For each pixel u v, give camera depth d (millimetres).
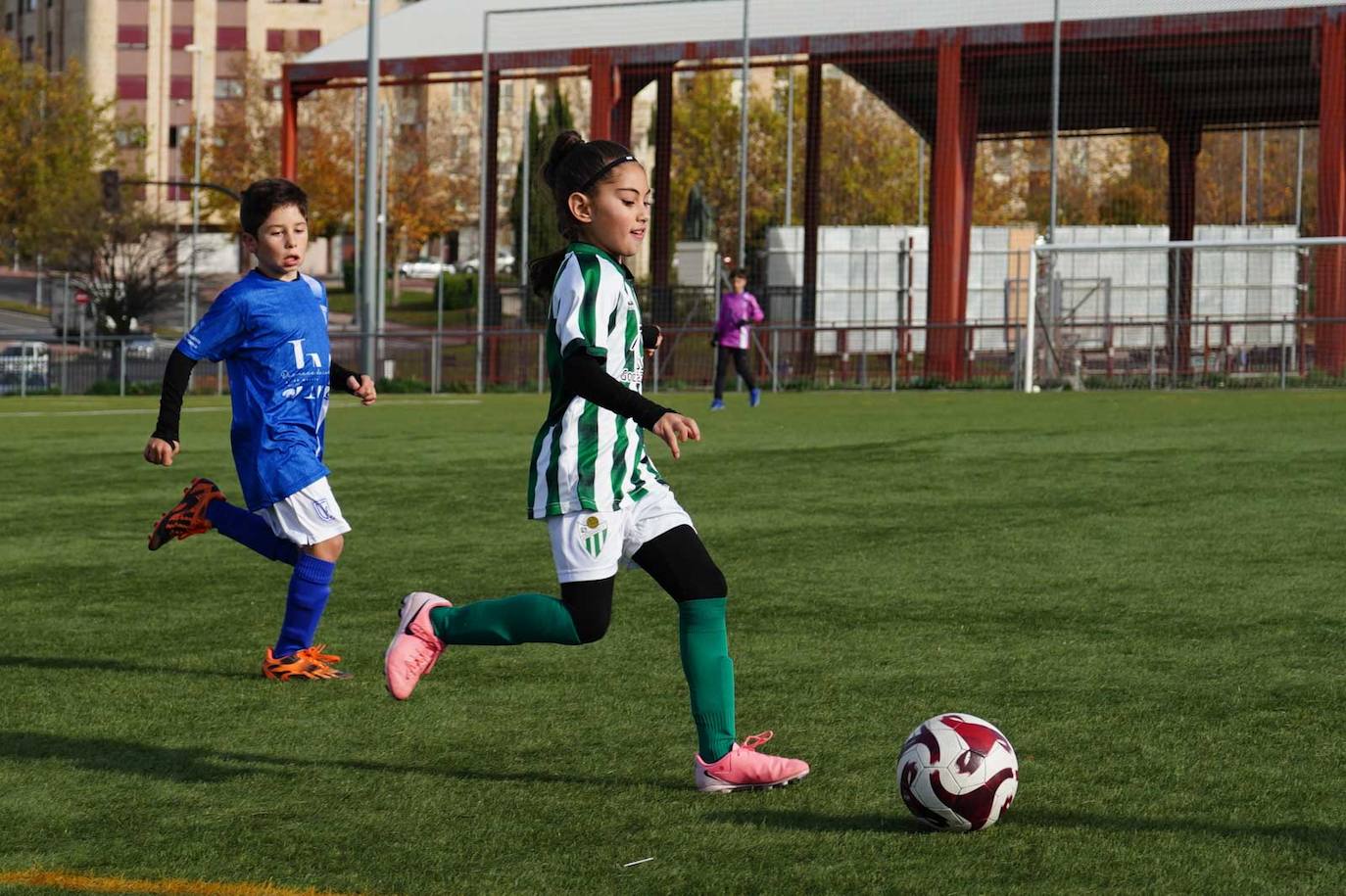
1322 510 9742
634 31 34594
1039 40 30969
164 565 8555
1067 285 37062
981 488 11398
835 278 38938
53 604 7391
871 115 65625
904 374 31719
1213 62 34969
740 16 33906
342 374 6129
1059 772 4328
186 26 90625
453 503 11102
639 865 3621
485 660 5938
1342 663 5645
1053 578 7582
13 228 73188
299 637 5816
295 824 3988
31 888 3506
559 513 4250
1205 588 7219
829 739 4734
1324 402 20688
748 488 11703
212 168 73938
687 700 5273
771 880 3494
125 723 5121
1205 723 4844
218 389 35875
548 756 4617
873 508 10383
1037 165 69812
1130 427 16516
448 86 86688
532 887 3479
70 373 38281
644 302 34125
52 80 74250
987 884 3443
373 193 33344
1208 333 28234
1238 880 3441
